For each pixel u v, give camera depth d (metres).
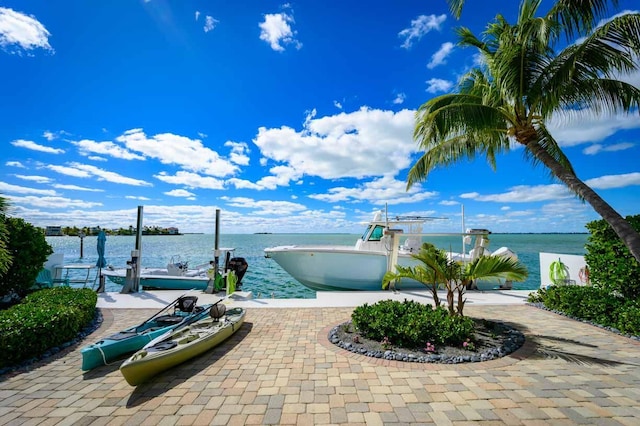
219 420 3.20
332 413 3.30
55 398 3.67
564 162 8.66
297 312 7.71
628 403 3.46
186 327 5.45
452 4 6.36
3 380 4.14
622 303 6.54
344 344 5.27
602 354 4.92
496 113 7.12
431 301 9.18
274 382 4.02
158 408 3.43
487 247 11.43
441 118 6.98
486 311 7.87
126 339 4.83
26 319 5.00
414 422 3.13
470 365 4.49
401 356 4.72
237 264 11.85
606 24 5.12
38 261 8.47
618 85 6.23
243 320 6.72
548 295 8.12
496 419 3.17
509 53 6.33
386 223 11.62
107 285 16.45
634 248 5.21
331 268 11.65
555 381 4.00
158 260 29.75
